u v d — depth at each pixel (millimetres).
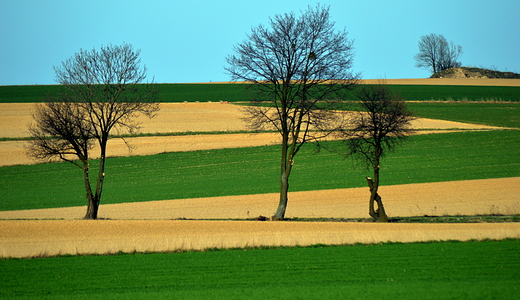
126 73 67500
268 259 41312
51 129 64312
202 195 82688
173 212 70375
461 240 48688
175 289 32969
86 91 66125
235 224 54156
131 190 88000
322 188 85312
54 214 70750
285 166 66438
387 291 31734
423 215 66000
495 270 37312
